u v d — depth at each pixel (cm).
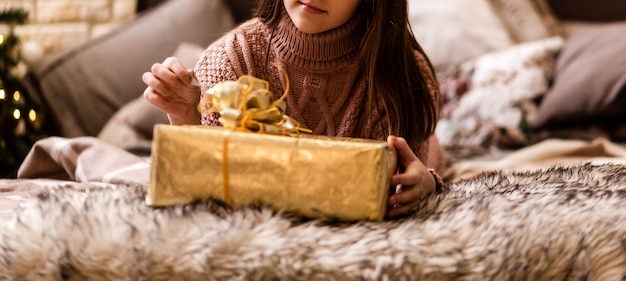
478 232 79
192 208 80
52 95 222
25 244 78
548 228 80
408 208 87
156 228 77
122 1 263
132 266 76
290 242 76
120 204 82
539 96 212
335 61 110
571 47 220
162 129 83
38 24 254
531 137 206
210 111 92
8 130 210
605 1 260
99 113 222
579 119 207
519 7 251
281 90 112
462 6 245
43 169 133
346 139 87
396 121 110
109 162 123
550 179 101
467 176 153
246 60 111
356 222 80
